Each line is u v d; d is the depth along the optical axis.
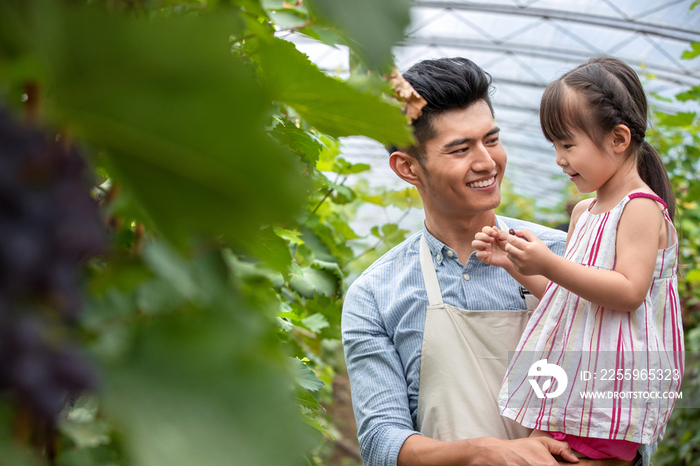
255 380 0.30
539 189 13.87
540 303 1.84
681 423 4.38
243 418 0.29
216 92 0.26
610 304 1.64
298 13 0.67
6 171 0.24
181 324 0.32
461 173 1.79
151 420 0.28
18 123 0.25
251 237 0.30
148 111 0.27
